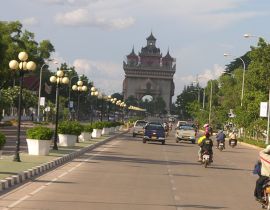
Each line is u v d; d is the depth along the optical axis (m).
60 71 41.75
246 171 31.97
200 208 16.89
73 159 33.84
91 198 17.84
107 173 26.31
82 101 144.62
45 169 26.52
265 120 69.75
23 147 40.25
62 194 18.47
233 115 90.62
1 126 79.38
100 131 62.62
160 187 21.89
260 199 17.36
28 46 108.19
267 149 17.30
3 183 19.11
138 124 74.75
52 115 113.94
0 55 77.31
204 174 28.66
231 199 19.45
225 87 115.06
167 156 40.88
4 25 94.69
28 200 16.81
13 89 101.38
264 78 71.38
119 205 16.64
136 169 29.19
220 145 53.69
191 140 65.00
